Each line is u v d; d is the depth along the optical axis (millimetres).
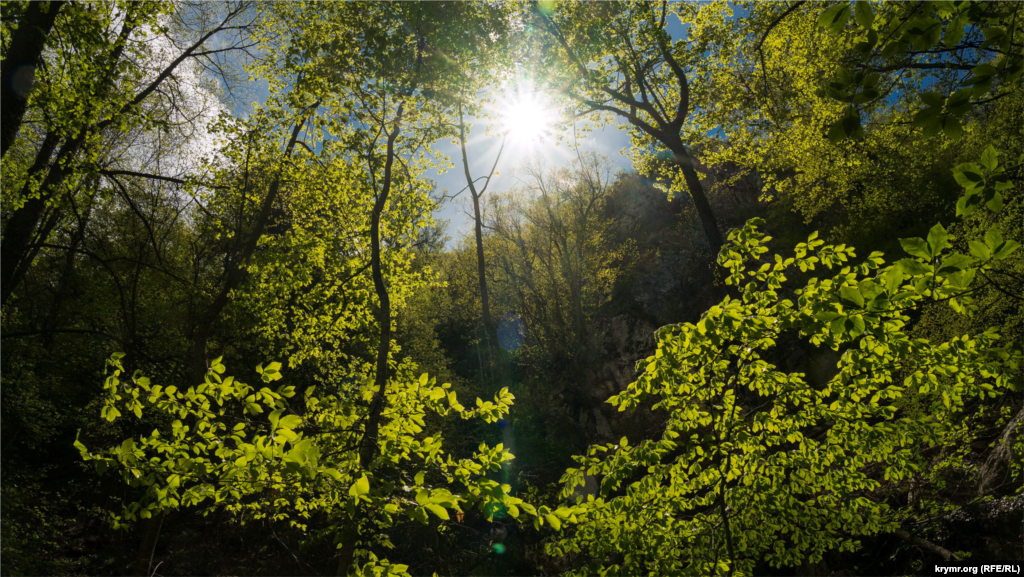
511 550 14945
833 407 4555
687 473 4871
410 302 25188
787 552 4977
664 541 4668
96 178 8977
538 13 15242
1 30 8156
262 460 3445
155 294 17297
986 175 2188
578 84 15805
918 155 16656
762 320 4020
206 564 12961
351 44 11195
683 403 4762
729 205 30938
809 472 4699
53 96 7824
